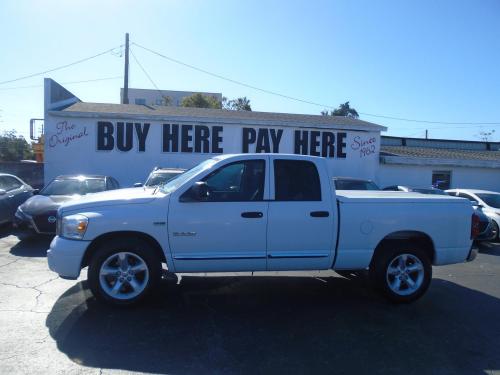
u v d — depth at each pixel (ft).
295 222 18.33
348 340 15.25
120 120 53.57
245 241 18.07
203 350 14.07
